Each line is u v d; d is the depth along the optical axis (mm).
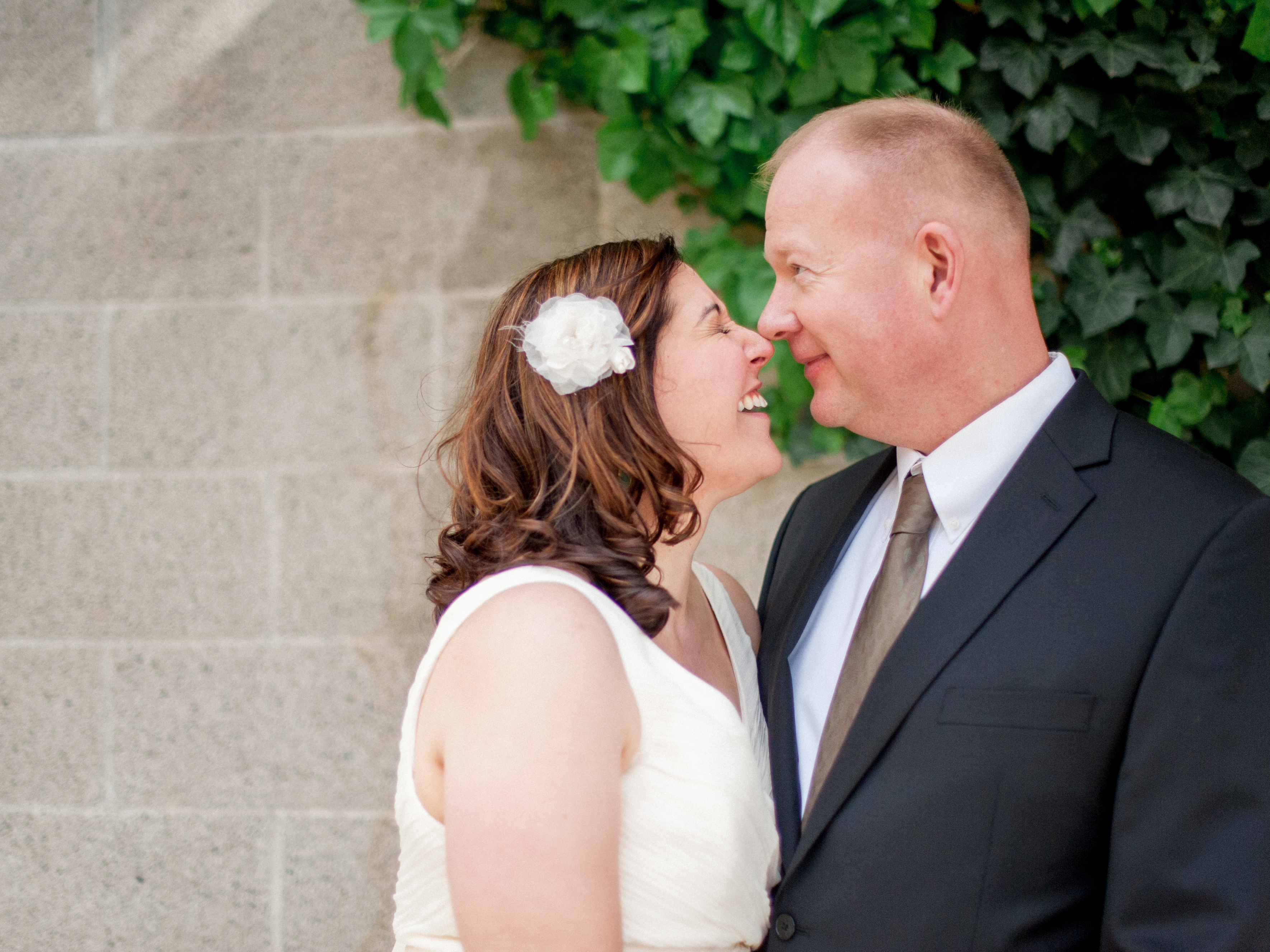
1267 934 1066
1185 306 2133
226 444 2355
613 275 1424
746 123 2174
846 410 1473
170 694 2357
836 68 2102
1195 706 1129
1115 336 2178
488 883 1056
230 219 2355
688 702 1287
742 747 1321
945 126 1403
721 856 1245
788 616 1652
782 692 1528
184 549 2357
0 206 2381
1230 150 2107
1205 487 1247
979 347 1384
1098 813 1191
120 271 2375
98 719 2369
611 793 1129
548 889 1056
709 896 1237
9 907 2367
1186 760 1123
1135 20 2072
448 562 1389
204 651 2354
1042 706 1196
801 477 2270
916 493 1457
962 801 1212
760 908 1311
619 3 2170
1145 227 2168
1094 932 1191
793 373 2197
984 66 2109
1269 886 1075
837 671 1508
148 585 2363
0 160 2377
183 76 2352
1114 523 1250
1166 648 1148
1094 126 2084
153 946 2354
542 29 2258
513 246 2307
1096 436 1339
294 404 2346
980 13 2145
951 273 1359
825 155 1409
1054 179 2186
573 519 1328
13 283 2393
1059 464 1311
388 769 2309
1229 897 1078
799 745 1490
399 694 2309
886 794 1250
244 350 2354
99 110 2363
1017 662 1220
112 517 2373
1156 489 1260
